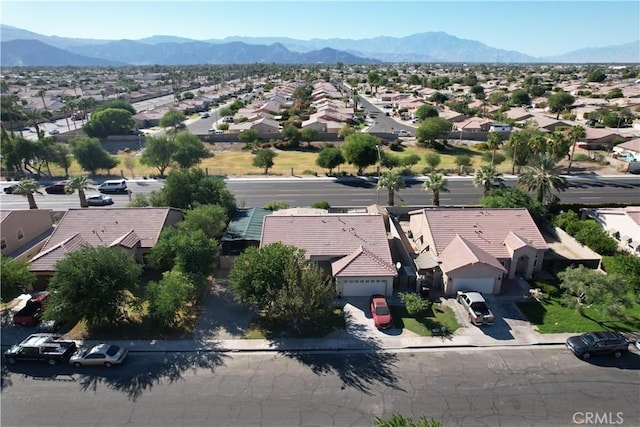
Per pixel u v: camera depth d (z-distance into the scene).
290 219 40.69
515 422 23.12
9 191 67.12
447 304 34.56
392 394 25.22
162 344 30.02
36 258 37.88
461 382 26.12
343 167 81.31
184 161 76.00
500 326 31.59
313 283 30.19
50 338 29.12
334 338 30.48
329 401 24.73
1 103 106.81
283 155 93.50
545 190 50.91
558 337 30.27
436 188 53.12
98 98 183.50
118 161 83.38
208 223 41.00
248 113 137.62
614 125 111.81
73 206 60.69
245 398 25.05
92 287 29.78
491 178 55.09
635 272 33.84
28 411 24.33
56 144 77.44
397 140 99.56
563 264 39.53
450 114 124.94
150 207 44.78
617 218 44.91
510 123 115.44
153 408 24.39
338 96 188.88
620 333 30.41
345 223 40.16
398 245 43.88
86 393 25.62
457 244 37.94
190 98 185.75
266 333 31.11
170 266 37.75
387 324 31.14
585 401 24.53
